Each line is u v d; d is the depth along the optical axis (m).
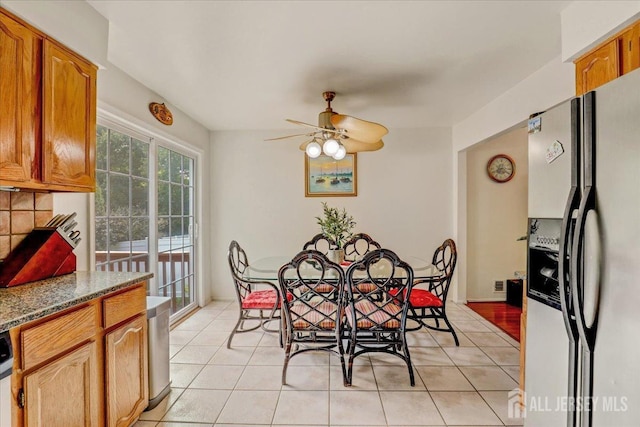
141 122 2.67
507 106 2.87
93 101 1.80
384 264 2.95
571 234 1.18
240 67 2.39
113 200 2.48
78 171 1.70
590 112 1.13
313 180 4.18
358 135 2.58
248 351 2.72
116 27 1.87
